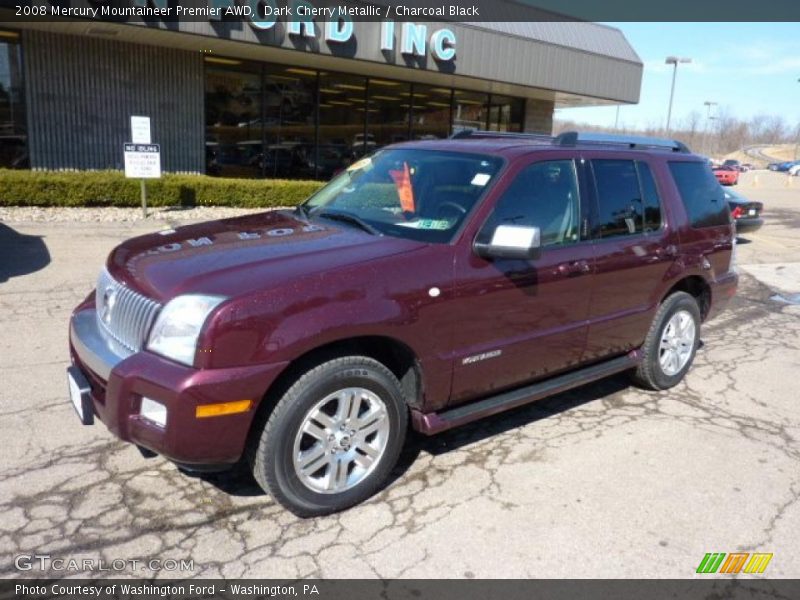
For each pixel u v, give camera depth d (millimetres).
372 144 18984
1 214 11562
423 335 3402
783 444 4309
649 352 4949
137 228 11266
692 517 3416
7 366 4945
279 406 3045
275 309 2939
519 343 3885
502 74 17875
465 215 3676
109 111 14461
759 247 13156
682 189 5129
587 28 20078
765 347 6520
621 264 4449
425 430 3580
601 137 4715
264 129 16828
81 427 4055
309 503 3203
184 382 2799
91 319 3697
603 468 3889
